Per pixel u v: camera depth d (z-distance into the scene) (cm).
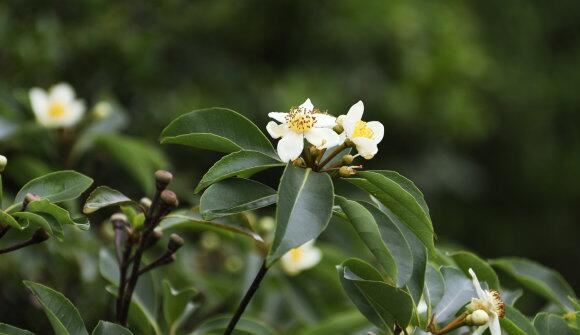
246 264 416
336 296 452
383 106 995
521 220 1330
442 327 262
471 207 1252
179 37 759
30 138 464
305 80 933
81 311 412
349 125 244
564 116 1400
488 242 1286
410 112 1009
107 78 572
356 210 233
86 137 471
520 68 1351
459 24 1102
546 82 1379
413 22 1010
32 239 250
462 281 276
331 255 410
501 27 1368
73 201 379
